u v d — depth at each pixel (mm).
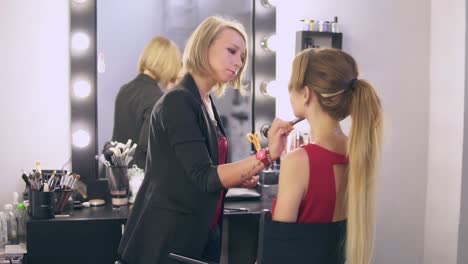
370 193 1342
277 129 1592
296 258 1316
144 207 1768
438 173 3047
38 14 2576
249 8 2783
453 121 2939
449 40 2939
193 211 1731
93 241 2354
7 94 2574
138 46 2658
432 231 3100
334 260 1358
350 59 1400
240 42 1771
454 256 2959
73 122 2629
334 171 1350
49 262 2324
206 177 1614
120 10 2629
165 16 2674
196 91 1742
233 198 2672
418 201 3109
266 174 2725
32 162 2623
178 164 1712
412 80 3039
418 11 3012
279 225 1316
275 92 2842
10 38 2559
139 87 2662
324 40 2844
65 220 2320
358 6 2932
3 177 2594
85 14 2594
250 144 2832
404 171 3082
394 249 3111
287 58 2887
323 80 1365
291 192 1327
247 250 2580
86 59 2611
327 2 2900
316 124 1393
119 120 2658
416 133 3074
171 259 1717
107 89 2643
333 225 1347
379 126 1352
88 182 2633
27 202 2488
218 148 1793
